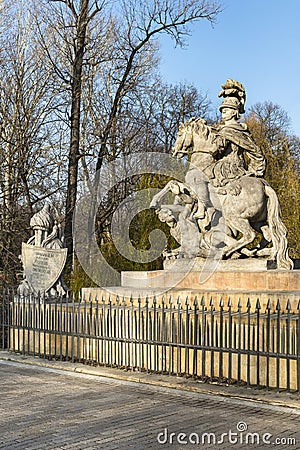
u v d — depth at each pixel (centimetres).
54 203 2630
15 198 2411
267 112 3772
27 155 2434
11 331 1401
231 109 1355
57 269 1528
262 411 835
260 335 996
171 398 925
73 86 2492
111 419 804
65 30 2550
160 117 3391
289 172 2838
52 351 1309
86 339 1227
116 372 1103
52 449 677
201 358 1036
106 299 1305
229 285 1212
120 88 2647
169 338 1109
